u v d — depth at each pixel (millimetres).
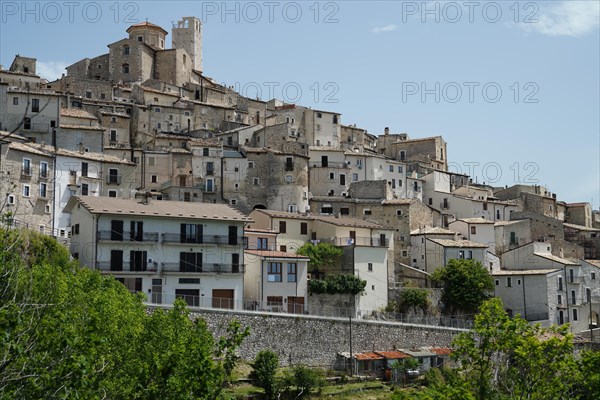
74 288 45719
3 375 24250
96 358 37656
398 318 95625
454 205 142000
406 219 120000
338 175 133375
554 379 40219
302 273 88250
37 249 66375
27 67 150875
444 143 170625
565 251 130125
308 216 106562
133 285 76062
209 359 32906
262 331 73938
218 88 173375
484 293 105750
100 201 79688
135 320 46188
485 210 141750
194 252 80125
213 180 123750
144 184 121188
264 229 100000
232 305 80188
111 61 169000
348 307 93750
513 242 128375
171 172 122625
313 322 77938
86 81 149500
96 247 75250
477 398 40938
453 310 103688
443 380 76500
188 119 149125
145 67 168125
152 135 139625
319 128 156750
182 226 80125
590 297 113500
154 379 33750
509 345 40781
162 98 153000
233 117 157000
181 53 172000
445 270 104688
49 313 29469
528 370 42094
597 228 158625
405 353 81125
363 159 137750
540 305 106688
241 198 124188
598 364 40406
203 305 77500
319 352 77750
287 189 125500
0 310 23812
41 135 112625
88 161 104000
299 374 69125
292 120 155375
